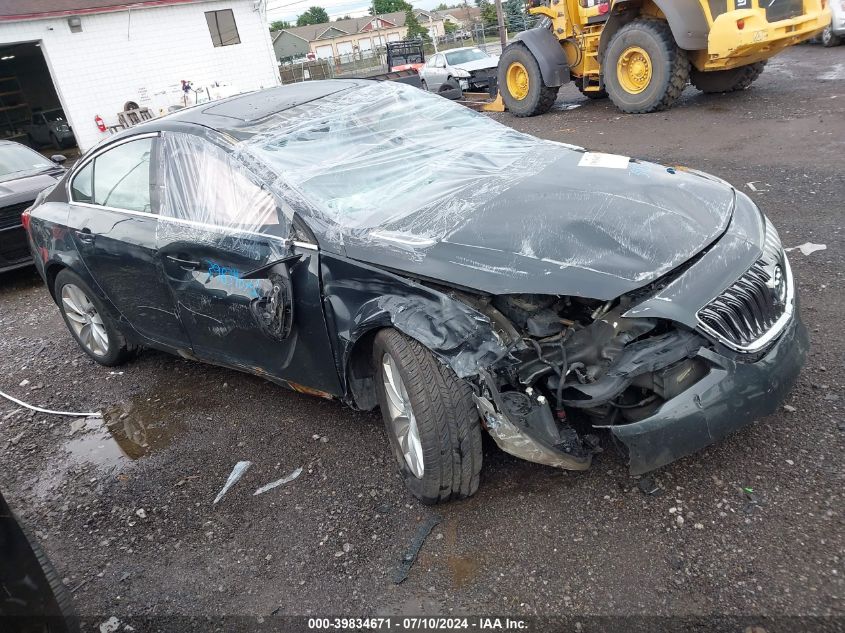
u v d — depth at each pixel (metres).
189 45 23.39
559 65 11.14
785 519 2.40
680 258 2.50
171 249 3.51
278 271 2.94
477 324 2.45
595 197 2.87
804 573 2.18
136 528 3.05
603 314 2.54
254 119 3.63
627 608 2.18
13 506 3.38
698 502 2.55
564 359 2.45
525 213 2.78
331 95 4.05
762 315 2.53
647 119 9.69
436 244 2.67
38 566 1.99
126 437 3.86
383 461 3.16
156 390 4.35
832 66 11.40
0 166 7.79
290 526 2.86
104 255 3.96
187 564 2.76
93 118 21.75
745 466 2.67
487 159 3.52
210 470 3.38
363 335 2.78
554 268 2.46
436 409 2.49
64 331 5.71
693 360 2.39
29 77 27.23
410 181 3.28
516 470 2.89
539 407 2.48
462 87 16.59
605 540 2.46
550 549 2.47
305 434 3.52
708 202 2.91
